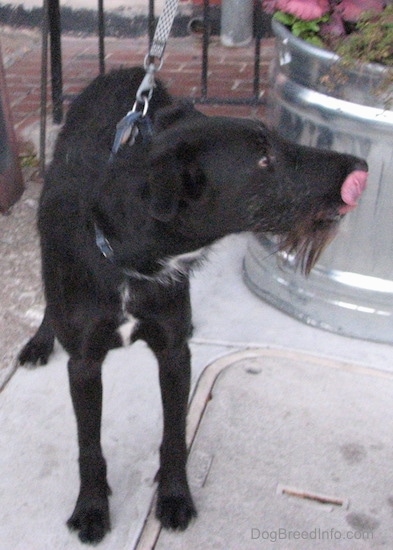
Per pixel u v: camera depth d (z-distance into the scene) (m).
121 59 2.68
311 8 1.44
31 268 1.81
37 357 1.52
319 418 1.40
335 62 1.38
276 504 1.25
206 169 1.04
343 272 1.55
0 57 1.95
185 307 1.17
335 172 1.08
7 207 2.00
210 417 1.40
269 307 1.69
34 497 1.26
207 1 2.15
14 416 1.41
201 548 1.18
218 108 2.29
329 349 1.56
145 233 1.06
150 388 1.47
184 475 1.25
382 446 1.35
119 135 1.17
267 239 1.65
